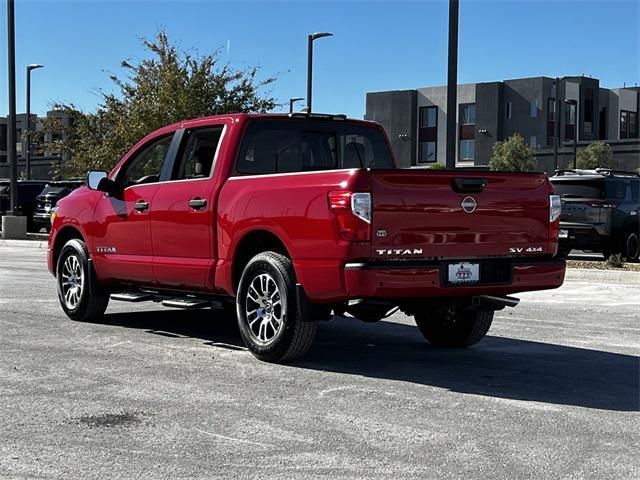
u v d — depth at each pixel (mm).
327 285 6434
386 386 6297
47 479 4191
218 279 7473
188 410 5508
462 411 5570
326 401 5789
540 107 65688
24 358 7148
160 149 8531
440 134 70062
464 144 69125
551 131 66625
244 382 6344
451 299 6824
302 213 6590
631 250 19016
